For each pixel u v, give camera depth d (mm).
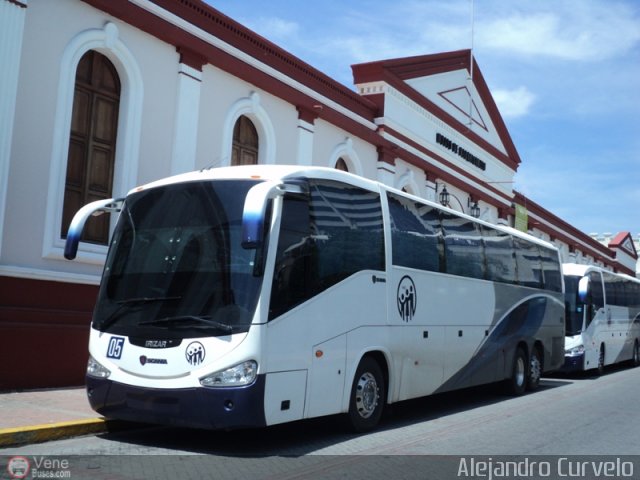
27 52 10273
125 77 12008
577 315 19094
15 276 10039
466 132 25312
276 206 7590
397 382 9750
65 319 10727
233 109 14328
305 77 16656
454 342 11508
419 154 22109
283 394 7418
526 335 14680
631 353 23922
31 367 10188
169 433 8508
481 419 10828
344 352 8484
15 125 10094
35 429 7484
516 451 8266
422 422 10359
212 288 7355
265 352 7188
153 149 12406
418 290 10445
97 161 11656
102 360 7703
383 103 20125
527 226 32719
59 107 10703
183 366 7188
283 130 16016
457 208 25531
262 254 7332
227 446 7871
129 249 8109
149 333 7453
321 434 8836
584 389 15859
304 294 7879
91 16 11297
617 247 50125
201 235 7660
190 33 13117
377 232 9570
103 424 8242
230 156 14172
